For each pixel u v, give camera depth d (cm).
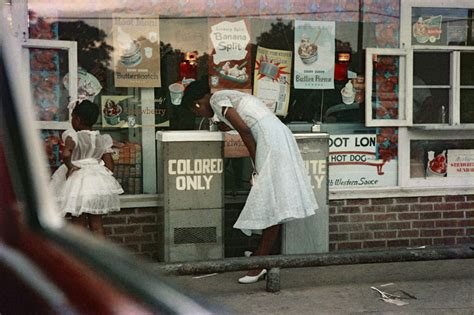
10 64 211
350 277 650
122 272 200
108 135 617
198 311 191
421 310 557
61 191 594
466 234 728
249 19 683
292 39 693
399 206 715
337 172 706
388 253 594
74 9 643
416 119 721
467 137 727
